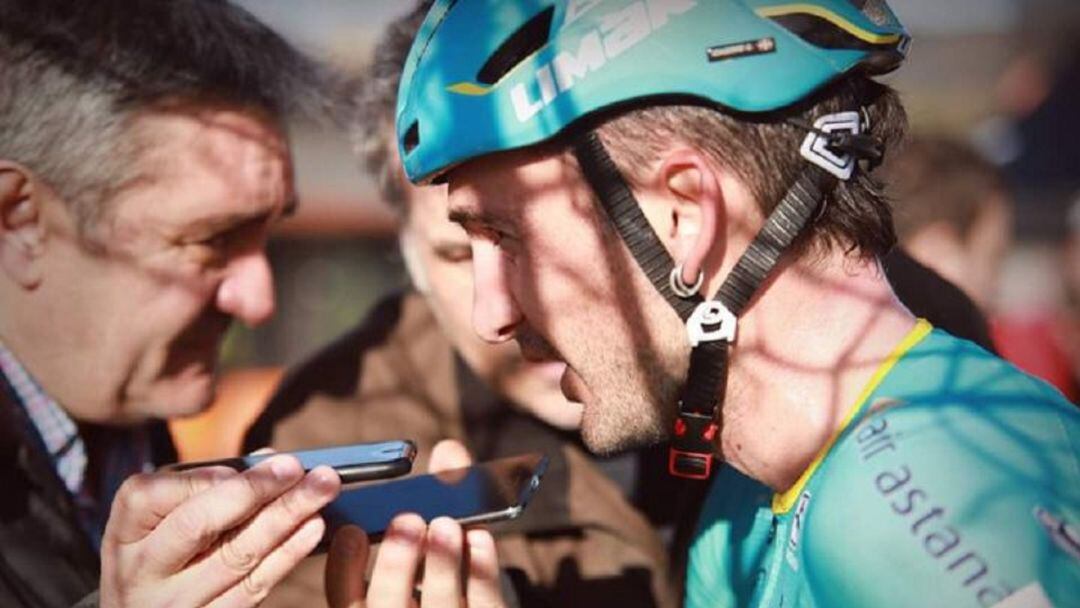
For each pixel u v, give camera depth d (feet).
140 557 4.62
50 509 6.45
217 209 6.65
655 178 4.65
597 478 7.16
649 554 7.06
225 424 12.92
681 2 4.61
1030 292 19.42
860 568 4.27
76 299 6.68
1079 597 4.01
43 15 6.49
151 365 6.82
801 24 4.62
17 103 6.49
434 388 7.33
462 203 4.88
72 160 6.47
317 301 22.35
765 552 5.31
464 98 4.75
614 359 4.81
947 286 6.88
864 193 4.76
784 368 4.68
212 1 6.86
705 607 5.84
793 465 4.71
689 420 4.74
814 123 4.64
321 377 7.49
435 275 7.02
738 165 4.61
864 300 4.71
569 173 4.72
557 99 4.62
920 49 22.91
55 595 6.33
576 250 4.75
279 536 4.58
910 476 4.26
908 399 4.47
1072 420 4.44
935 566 4.11
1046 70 21.81
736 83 4.54
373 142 7.45
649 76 4.57
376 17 14.07
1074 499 4.19
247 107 6.75
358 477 4.77
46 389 6.83
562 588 6.91
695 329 4.65
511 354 7.00
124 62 6.46
